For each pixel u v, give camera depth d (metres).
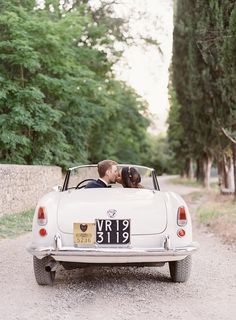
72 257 5.62
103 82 28.25
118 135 36.66
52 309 5.22
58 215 5.89
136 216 5.86
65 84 20.23
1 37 19.38
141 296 5.77
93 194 6.29
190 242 5.93
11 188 14.37
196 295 5.84
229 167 29.31
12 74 19.73
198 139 25.50
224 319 4.90
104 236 5.79
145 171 7.18
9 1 19.73
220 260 8.21
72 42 23.89
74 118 23.47
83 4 27.19
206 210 16.69
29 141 18.97
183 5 26.27
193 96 21.70
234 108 17.61
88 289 6.09
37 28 19.48
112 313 5.07
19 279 6.62
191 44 21.12
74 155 23.88
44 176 18.67
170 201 6.12
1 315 4.99
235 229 11.48
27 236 10.84
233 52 14.34
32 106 18.91
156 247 5.83
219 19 16.42
